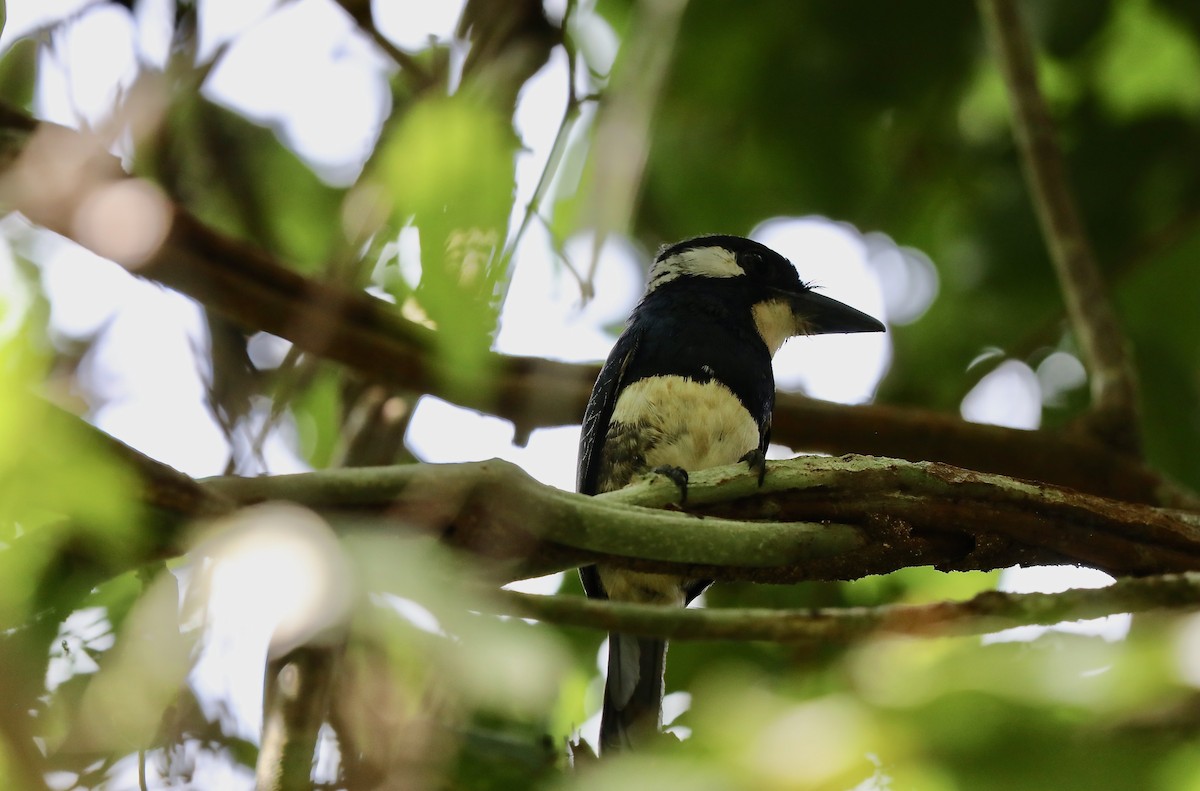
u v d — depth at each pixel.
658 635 3.96
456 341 3.60
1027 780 3.46
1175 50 11.16
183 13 6.04
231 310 6.66
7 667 3.17
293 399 7.20
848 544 5.82
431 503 4.38
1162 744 3.48
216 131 7.73
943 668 3.76
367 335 7.06
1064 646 3.79
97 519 2.78
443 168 3.64
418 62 5.98
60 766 4.04
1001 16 9.67
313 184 8.33
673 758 3.60
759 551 5.55
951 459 8.77
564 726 6.23
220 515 3.29
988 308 11.49
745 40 10.82
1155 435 11.45
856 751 3.51
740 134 11.22
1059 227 9.29
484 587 3.76
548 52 5.11
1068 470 8.64
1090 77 11.43
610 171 4.30
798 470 5.96
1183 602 4.47
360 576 2.57
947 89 11.08
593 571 8.66
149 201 5.83
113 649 3.85
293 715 4.51
